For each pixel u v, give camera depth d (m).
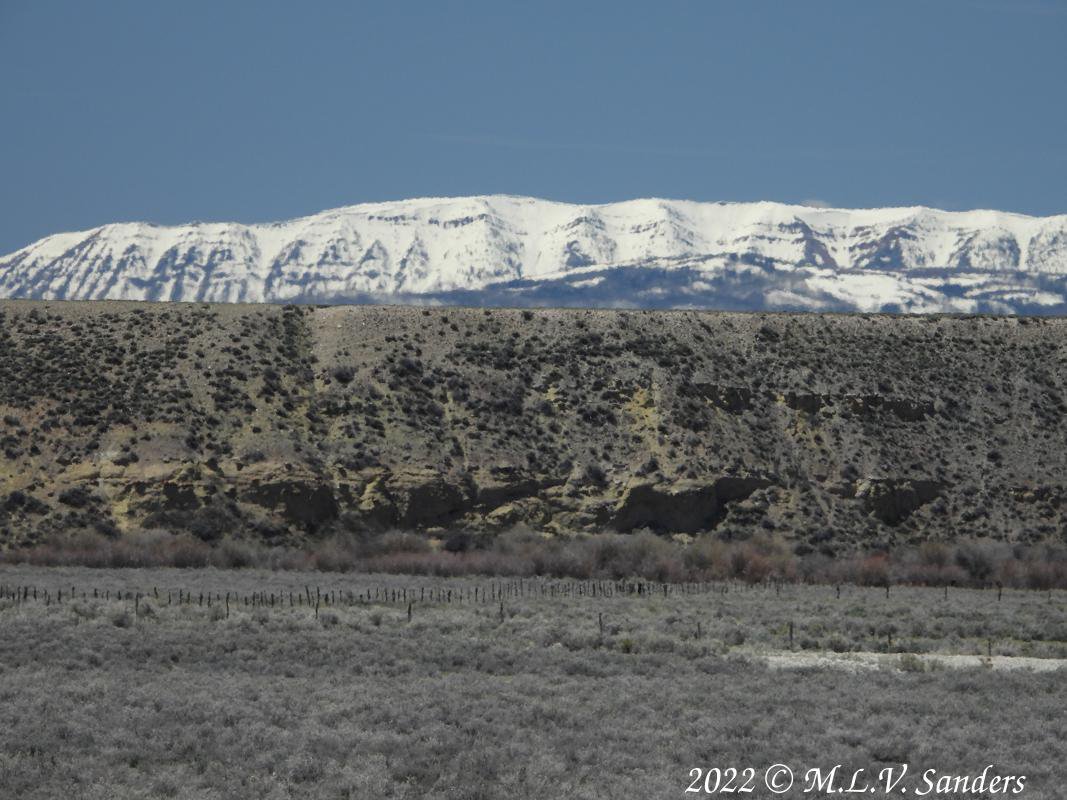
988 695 152.25
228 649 179.50
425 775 111.88
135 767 115.56
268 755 115.94
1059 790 111.75
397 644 184.75
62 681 152.88
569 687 153.12
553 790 108.00
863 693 151.00
